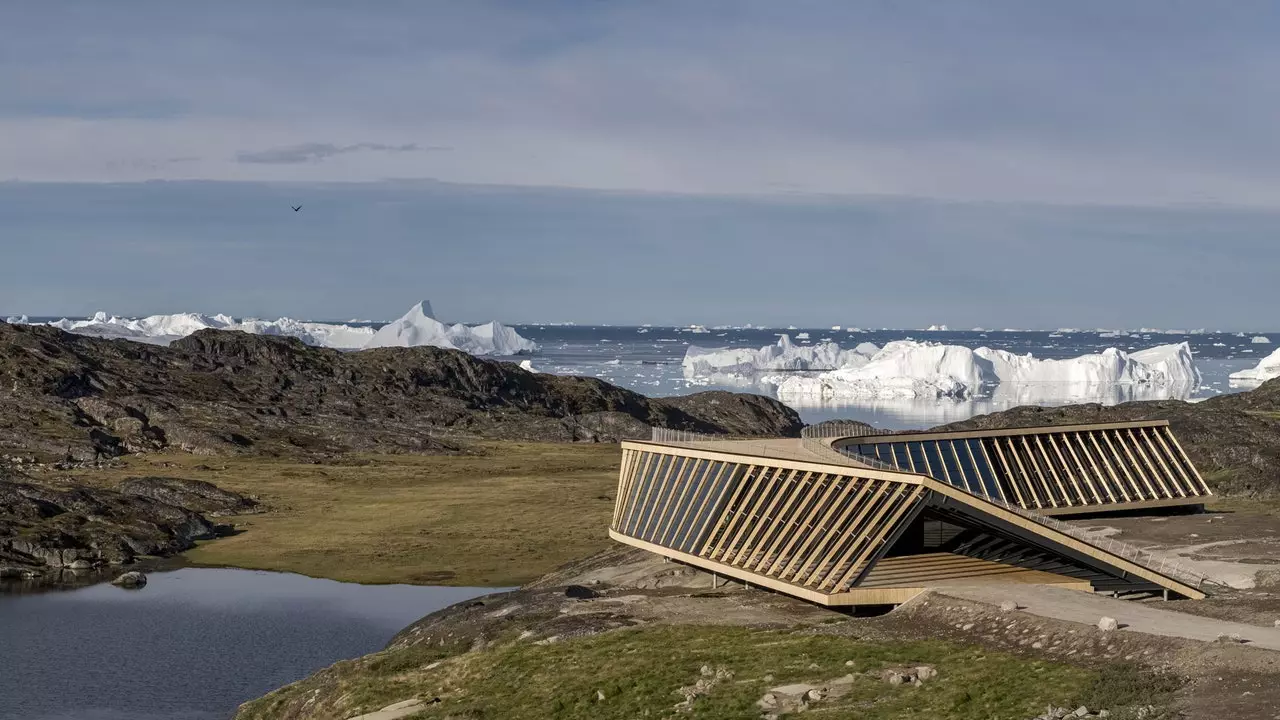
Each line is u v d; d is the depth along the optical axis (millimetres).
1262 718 36125
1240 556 71312
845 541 59312
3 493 115125
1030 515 62750
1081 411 157625
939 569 60875
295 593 92750
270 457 156500
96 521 112625
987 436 83062
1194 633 46219
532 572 97625
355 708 56000
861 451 78438
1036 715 40094
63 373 177250
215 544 111062
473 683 55562
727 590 67250
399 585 94688
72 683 70688
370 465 154375
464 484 140125
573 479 144125
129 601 90562
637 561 80312
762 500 65562
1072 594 55750
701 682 48125
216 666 74125
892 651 49344
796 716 43281
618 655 54469
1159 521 84750
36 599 91562
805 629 54844
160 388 184500
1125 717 37938
